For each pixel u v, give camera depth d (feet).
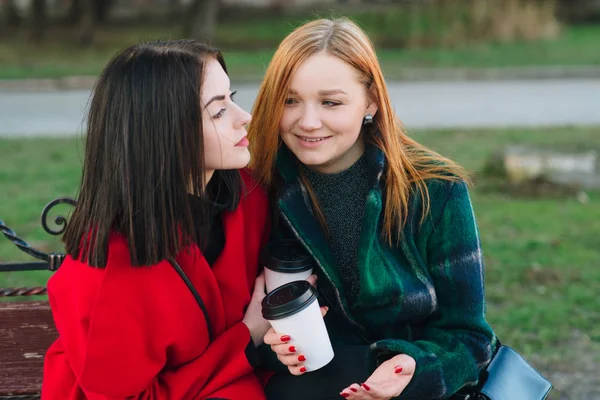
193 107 6.00
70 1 73.97
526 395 6.72
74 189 22.09
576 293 13.94
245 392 6.37
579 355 11.70
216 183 6.63
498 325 12.69
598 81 46.70
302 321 6.05
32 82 45.47
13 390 7.32
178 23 76.18
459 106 38.40
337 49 6.38
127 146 5.93
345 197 6.86
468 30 60.44
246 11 81.56
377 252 6.61
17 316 8.83
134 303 6.02
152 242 5.94
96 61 54.54
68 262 6.31
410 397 6.28
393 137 6.64
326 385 6.49
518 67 49.29
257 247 6.89
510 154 25.90
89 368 6.01
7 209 19.72
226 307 6.56
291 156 6.92
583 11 77.92
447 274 6.64
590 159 25.57
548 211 19.63
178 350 6.27
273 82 6.52
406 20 61.77
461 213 6.61
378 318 6.75
